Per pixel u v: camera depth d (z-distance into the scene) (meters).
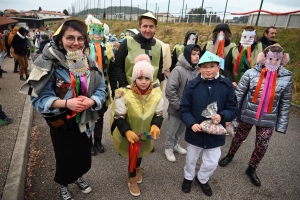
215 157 2.29
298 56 7.32
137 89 2.08
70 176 2.00
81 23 1.71
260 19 12.16
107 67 2.70
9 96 5.20
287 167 3.04
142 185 2.54
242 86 2.67
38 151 3.05
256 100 2.54
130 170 2.24
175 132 3.02
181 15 19.73
